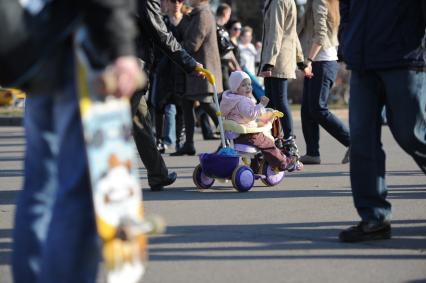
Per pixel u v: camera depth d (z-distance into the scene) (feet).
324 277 42.88
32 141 32.04
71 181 29.96
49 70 29.73
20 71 29.50
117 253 28.12
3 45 29.12
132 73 28.45
